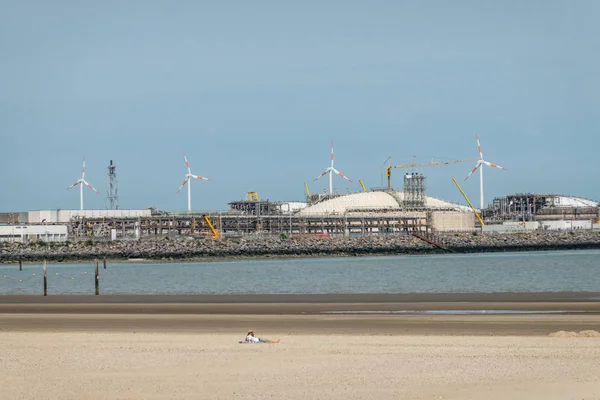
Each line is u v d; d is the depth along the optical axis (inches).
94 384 2632.9
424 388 2506.2
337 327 4106.8
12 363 3029.0
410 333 3836.1
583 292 6067.9
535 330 3897.6
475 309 4918.8
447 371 2763.3
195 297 6067.9
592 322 4185.5
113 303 5698.8
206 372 2802.7
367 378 2667.3
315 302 5516.7
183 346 3400.6
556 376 2640.3
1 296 6412.4
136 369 2876.5
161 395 2474.2
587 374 2664.9
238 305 5393.7
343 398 2406.5
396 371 2778.1
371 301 5511.8
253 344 3427.7
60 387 2596.0
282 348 3304.6
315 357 3075.8
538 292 6151.6
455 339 3531.0
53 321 4576.8
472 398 2368.4
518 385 2516.0
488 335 3725.4
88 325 4360.2
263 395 2454.5
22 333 3956.7
